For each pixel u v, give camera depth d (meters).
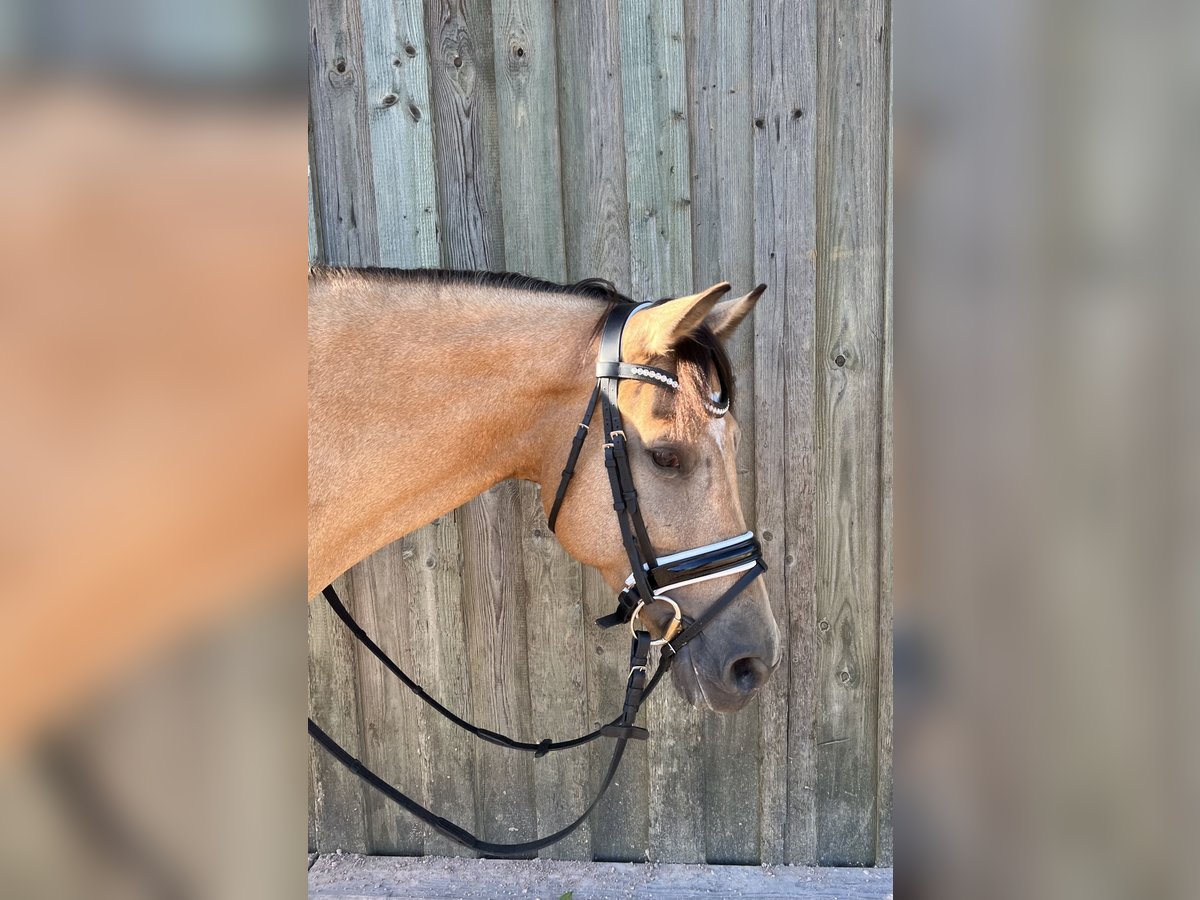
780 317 1.83
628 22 1.79
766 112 1.78
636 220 1.83
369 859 2.06
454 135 1.84
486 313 1.40
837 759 1.96
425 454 1.39
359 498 1.36
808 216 1.80
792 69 1.77
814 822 1.97
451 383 1.38
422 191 1.85
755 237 1.81
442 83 1.83
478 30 1.82
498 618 1.96
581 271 1.86
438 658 1.99
